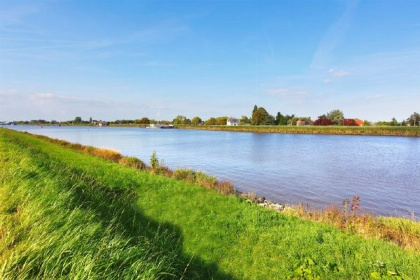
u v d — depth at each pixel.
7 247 4.04
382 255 7.04
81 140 70.88
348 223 10.55
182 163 31.88
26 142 30.56
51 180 8.20
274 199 17.28
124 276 4.29
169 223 9.39
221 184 19.20
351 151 42.62
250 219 9.62
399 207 15.72
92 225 5.50
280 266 6.92
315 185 20.95
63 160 18.94
